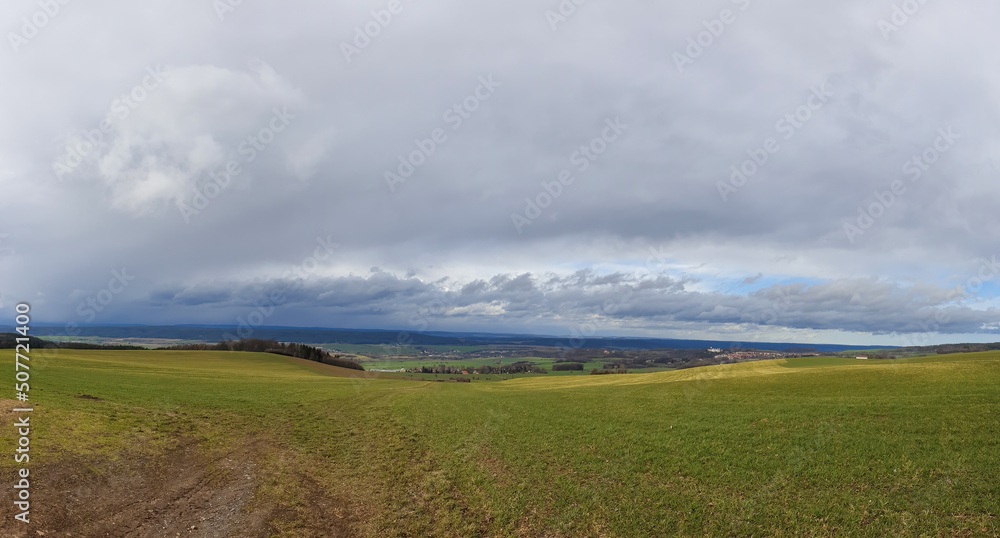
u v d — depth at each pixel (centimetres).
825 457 2352
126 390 4203
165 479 2164
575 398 4894
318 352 12900
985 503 1741
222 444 2839
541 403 4578
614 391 5375
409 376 9706
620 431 3166
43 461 1981
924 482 1969
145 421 3012
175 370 7038
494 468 2548
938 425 2633
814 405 3475
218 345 12625
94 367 6144
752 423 3133
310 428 3494
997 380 3703
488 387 7075
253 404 4303
